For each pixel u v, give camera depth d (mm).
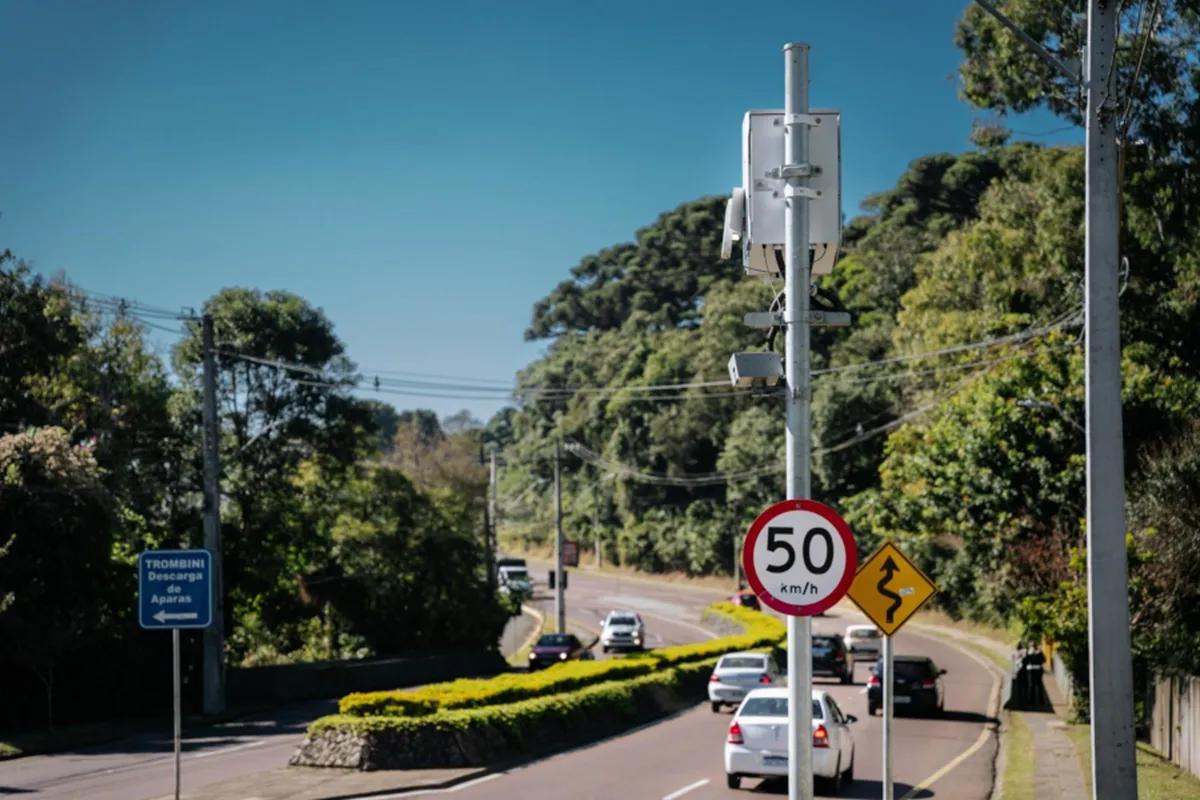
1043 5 33344
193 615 15688
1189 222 31812
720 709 34750
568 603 96250
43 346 35094
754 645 46875
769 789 20125
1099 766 12281
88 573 33031
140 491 38688
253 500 46844
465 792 19766
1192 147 31062
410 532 52562
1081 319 37875
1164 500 26562
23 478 30969
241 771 23062
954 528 35844
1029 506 33906
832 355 87375
